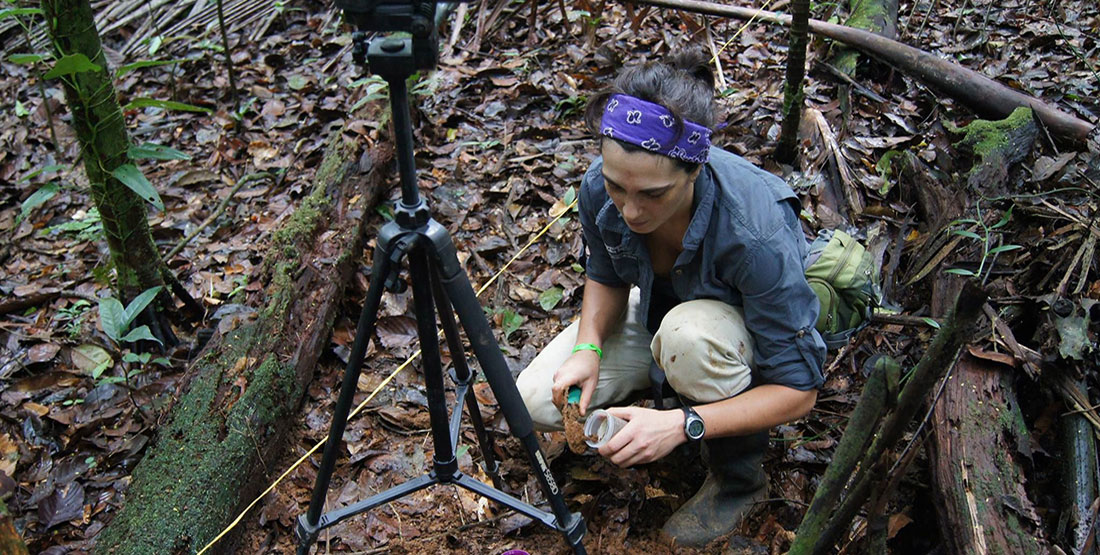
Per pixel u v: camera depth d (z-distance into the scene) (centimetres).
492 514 234
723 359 201
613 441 192
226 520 219
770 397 200
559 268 315
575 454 250
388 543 226
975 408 224
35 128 414
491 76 421
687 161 174
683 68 181
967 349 238
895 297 284
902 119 371
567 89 409
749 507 225
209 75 443
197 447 227
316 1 494
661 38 440
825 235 219
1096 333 240
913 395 137
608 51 418
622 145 171
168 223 355
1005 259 271
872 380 136
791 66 321
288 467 246
